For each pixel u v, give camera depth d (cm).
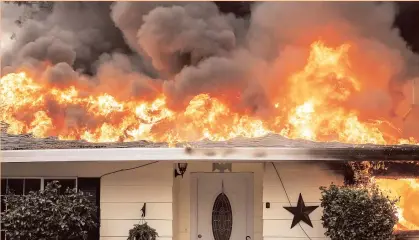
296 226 973
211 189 1083
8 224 925
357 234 886
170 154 936
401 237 957
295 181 979
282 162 978
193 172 1084
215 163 1080
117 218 999
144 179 1002
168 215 995
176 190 1060
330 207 906
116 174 1007
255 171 1076
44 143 1027
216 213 1079
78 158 948
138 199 999
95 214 998
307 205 976
